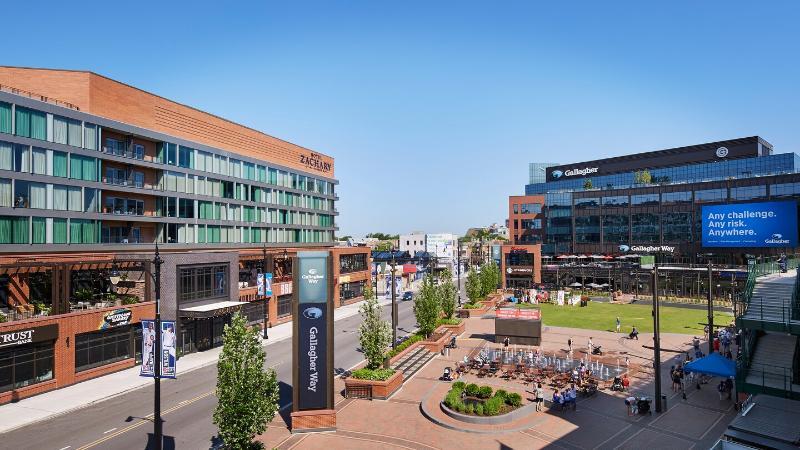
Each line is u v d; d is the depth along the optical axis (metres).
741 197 101.44
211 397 35.59
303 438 27.92
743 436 25.19
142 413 32.25
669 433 28.53
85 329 40.16
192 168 62.53
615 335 58.44
